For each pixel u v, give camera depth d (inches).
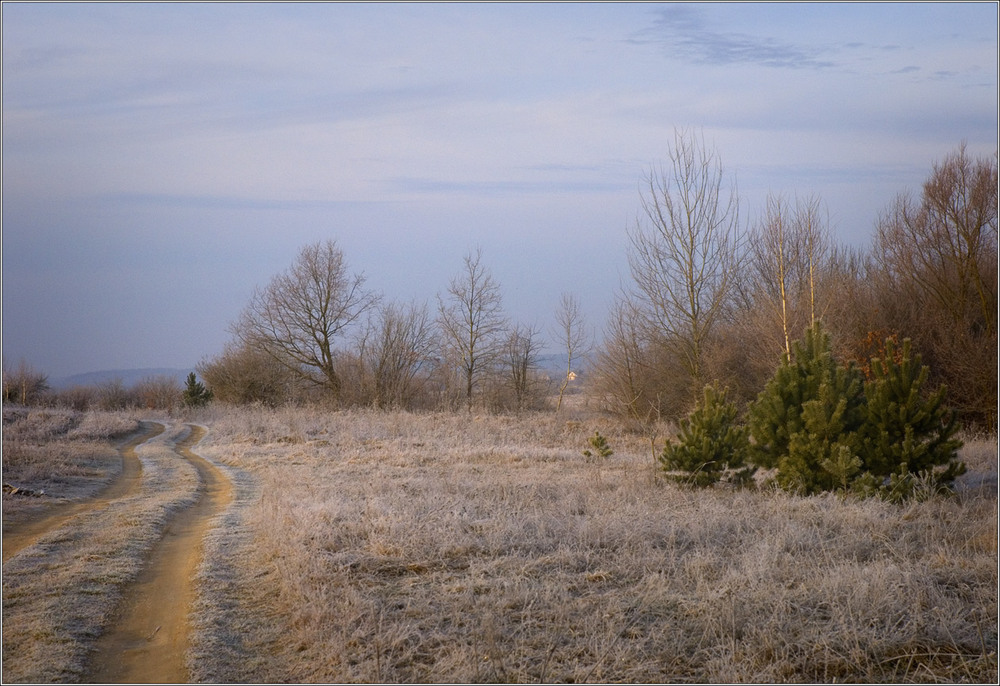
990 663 219.3
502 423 1341.0
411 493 549.3
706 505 442.0
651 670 218.1
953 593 275.3
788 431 530.0
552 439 1114.7
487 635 238.4
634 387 1306.6
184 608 292.4
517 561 325.1
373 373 2006.6
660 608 264.8
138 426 1510.8
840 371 518.9
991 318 959.6
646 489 529.7
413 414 1595.7
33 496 577.0
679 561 321.7
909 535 362.6
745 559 312.2
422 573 319.3
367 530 386.3
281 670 229.1
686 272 1267.2
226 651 244.2
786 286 1195.9
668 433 1166.3
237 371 2182.6
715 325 1314.0
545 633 244.5
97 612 285.3
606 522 390.3
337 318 2048.5
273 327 2028.8
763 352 1153.4
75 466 776.3
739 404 1173.1
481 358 2106.3
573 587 294.4
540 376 2094.0
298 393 2156.7
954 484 527.2
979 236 991.6
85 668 234.2
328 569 316.5
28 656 240.5
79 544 408.5
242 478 743.1
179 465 852.6
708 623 246.1
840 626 239.8
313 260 2027.6
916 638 234.8
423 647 238.1
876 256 1211.9
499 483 571.5
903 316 1048.2
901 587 270.1
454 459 819.4
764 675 211.9
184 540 429.7
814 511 425.7
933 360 999.6
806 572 295.9
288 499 505.0
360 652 233.1
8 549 399.9
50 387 2421.3
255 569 341.7
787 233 1125.7
